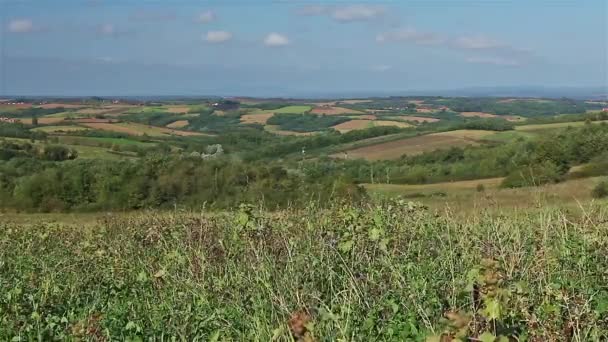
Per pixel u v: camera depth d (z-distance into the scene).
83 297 7.09
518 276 5.96
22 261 9.12
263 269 6.43
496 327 4.28
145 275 7.12
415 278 6.25
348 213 7.75
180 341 5.56
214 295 6.38
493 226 7.67
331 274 6.05
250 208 7.67
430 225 8.17
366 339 5.13
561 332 4.44
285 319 5.31
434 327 5.05
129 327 5.58
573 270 6.23
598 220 7.53
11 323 5.91
